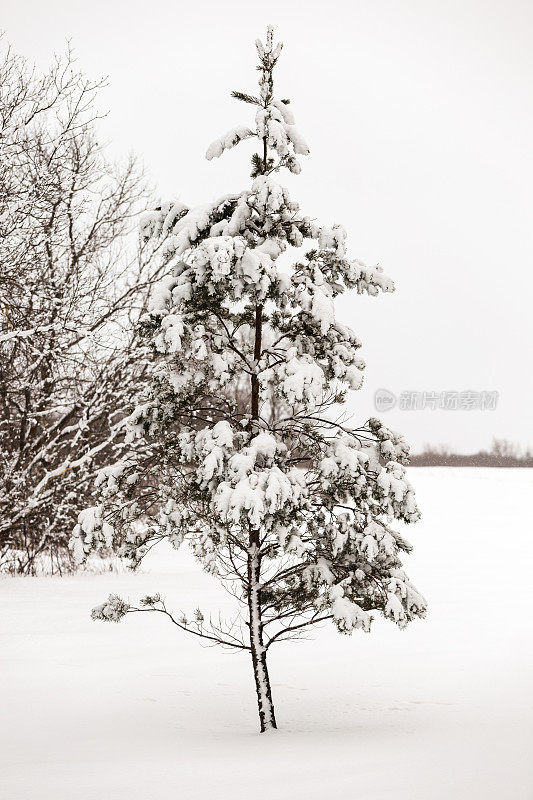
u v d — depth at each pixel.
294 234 9.85
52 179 21.69
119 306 22.56
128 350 21.45
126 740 8.40
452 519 37.06
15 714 9.59
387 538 9.38
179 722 9.36
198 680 11.56
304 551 9.28
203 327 10.02
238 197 9.94
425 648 13.81
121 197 24.34
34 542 22.89
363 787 5.86
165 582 20.48
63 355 21.33
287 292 9.59
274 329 10.38
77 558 9.72
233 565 10.02
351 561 9.78
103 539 9.73
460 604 18.12
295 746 7.91
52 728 8.98
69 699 10.36
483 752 7.20
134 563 10.23
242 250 9.23
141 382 21.36
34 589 19.11
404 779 6.11
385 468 9.73
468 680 11.41
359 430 9.95
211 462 8.95
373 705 10.13
